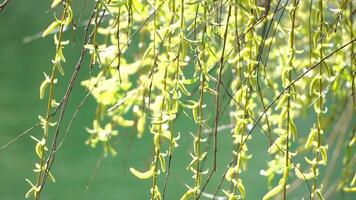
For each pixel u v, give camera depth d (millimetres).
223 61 1442
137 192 5516
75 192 5586
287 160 1379
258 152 5449
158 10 1456
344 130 1986
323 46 1479
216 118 1380
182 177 5289
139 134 1714
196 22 1437
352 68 1676
